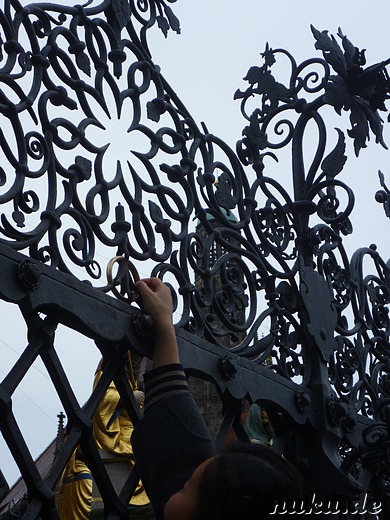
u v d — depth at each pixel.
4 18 3.12
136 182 3.52
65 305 2.83
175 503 1.53
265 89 4.90
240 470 1.46
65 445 2.75
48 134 3.15
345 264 4.89
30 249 2.91
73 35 3.43
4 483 2.52
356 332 4.81
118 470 4.34
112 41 3.65
